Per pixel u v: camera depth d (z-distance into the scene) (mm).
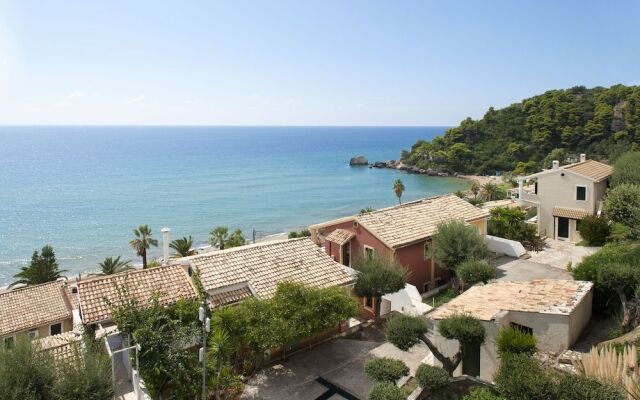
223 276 23047
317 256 26797
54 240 79062
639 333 14961
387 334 16359
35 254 51344
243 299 21922
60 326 32312
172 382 17500
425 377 14281
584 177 36281
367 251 30328
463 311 16781
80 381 14195
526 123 140875
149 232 53844
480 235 28938
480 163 144375
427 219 32812
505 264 31406
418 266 30109
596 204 36969
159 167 178125
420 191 123500
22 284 53656
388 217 32031
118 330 18484
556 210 37938
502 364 13039
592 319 18438
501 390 12180
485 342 15586
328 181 142500
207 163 194625
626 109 114250
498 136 146750
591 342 16203
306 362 20906
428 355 18812
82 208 101750
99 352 16922
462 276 24531
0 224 88688
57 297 34281
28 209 100750
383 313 27016
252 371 20016
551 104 133875
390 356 21109
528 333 15648
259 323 18375
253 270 24078
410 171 162625
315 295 19703
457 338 14930
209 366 17484
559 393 10922
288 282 20641
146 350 16953
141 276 22922
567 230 37562
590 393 10461
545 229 38781
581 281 19281
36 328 31109
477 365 16188
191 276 23859
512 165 135875
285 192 122562
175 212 98188
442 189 125625
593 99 128250
